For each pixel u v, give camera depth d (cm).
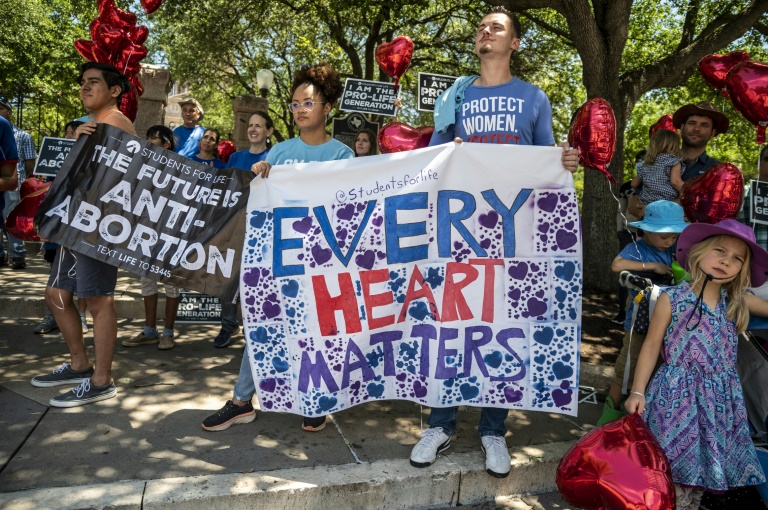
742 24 891
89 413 348
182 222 342
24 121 2353
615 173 870
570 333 315
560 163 313
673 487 235
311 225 325
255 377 323
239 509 270
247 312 326
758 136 395
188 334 534
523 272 316
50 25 1897
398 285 321
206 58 1970
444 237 319
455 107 335
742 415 263
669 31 1363
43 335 493
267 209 331
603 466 237
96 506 254
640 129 2122
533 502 315
